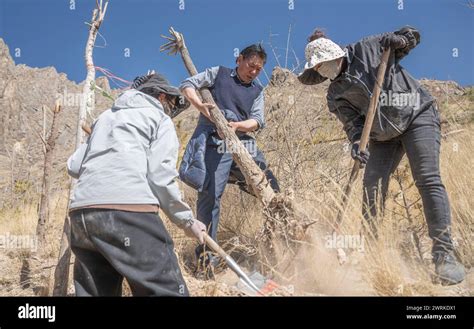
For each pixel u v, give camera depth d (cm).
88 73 408
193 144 441
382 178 437
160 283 267
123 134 277
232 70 452
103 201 265
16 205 741
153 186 273
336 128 559
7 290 423
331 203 457
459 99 709
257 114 451
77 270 281
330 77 419
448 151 577
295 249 395
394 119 400
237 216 530
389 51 391
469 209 472
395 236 430
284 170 518
